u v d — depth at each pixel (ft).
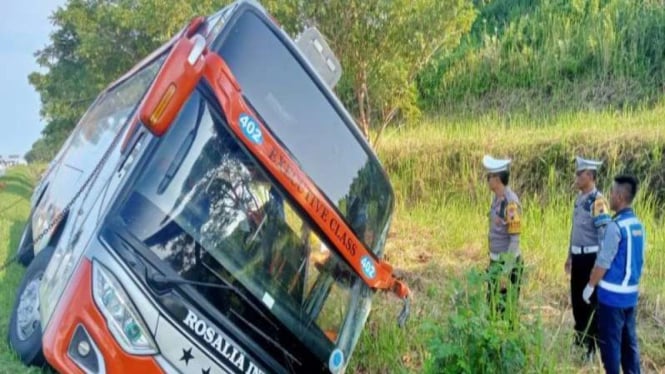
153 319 10.80
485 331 12.59
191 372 11.03
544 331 15.62
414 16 27.50
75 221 13.30
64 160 21.39
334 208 12.51
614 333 14.33
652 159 29.27
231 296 11.55
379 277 13.35
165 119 10.57
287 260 12.08
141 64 20.94
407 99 31.40
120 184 11.34
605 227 14.92
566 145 32.01
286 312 12.03
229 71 11.50
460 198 33.47
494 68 47.44
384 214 14.16
